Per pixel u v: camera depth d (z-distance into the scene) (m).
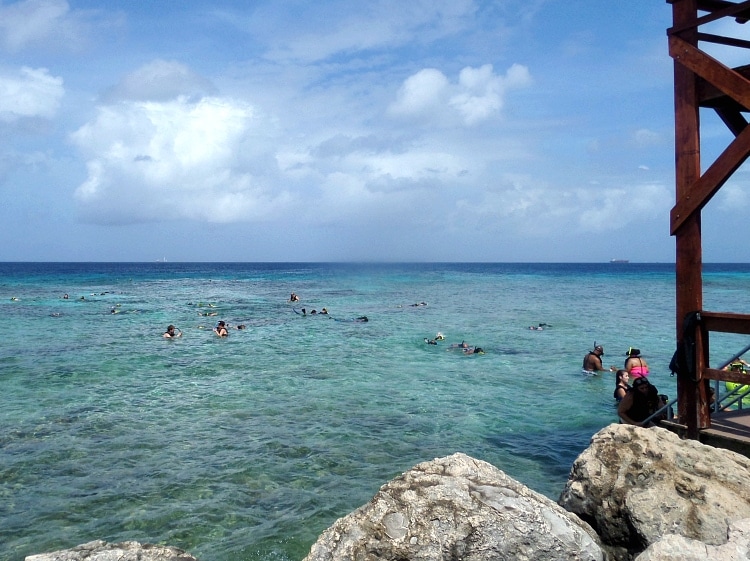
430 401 15.02
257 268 186.38
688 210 8.48
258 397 15.34
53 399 15.03
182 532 7.93
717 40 8.75
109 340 26.12
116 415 13.52
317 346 24.58
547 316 37.34
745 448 7.95
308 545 7.58
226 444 11.48
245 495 9.10
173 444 11.46
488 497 5.58
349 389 16.33
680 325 8.68
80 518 8.35
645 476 6.51
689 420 8.60
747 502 6.07
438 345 24.83
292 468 10.21
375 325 32.19
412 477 5.91
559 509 6.00
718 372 8.35
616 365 20.56
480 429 12.59
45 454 10.87
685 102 8.53
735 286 68.38
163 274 119.50
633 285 79.31
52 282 80.62
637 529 6.03
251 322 33.62
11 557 7.32
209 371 18.91
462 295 57.97
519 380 17.77
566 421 13.30
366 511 5.53
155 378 17.75
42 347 23.94
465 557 5.12
